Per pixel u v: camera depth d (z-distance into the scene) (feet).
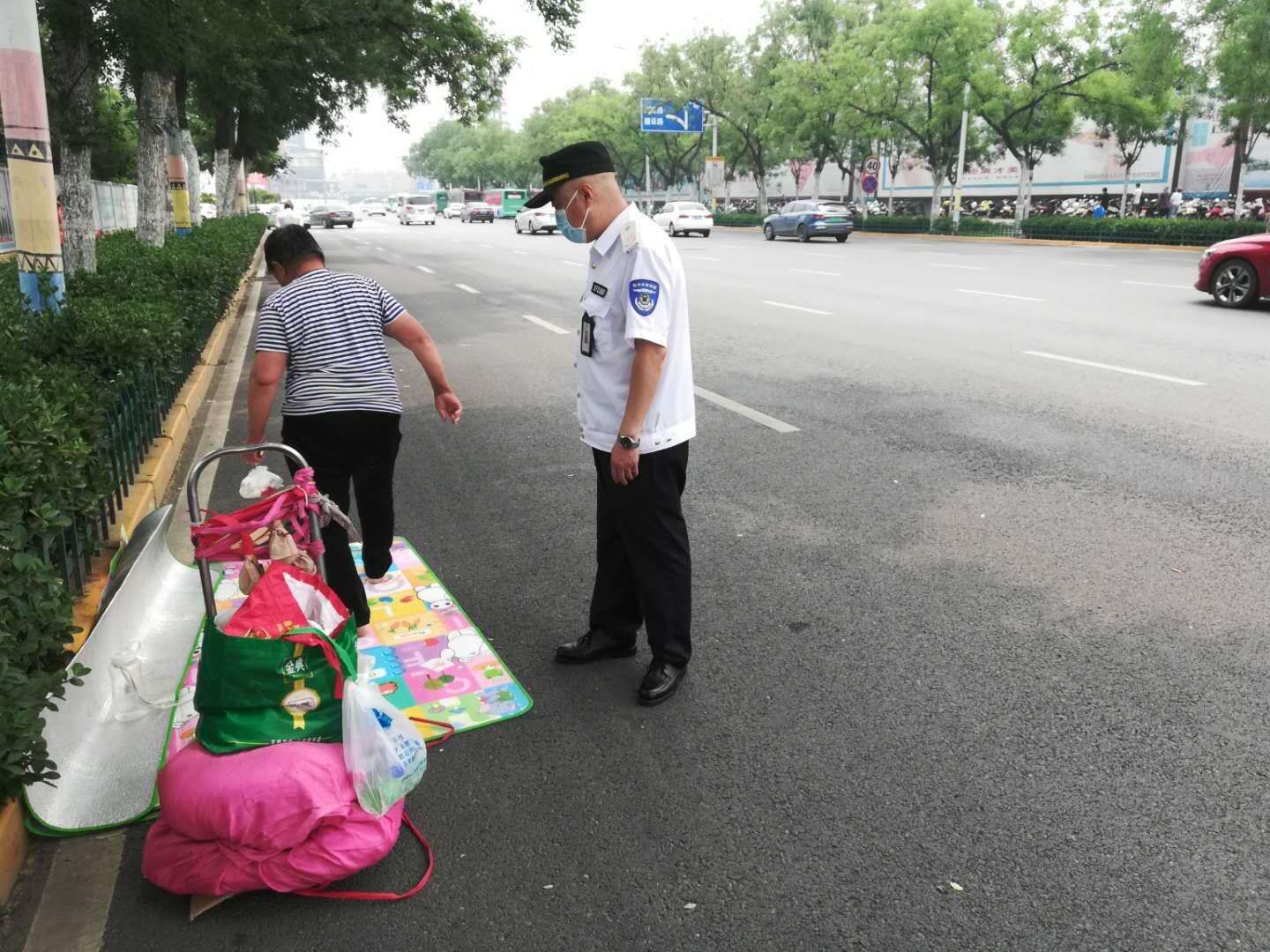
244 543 8.77
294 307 12.04
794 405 25.85
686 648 11.58
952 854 8.64
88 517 13.93
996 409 24.88
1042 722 10.69
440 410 13.05
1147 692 11.26
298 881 8.13
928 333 37.24
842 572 14.83
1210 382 27.22
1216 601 13.55
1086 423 23.17
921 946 7.64
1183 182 139.33
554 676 11.98
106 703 11.16
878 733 10.55
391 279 65.87
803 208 110.22
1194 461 19.94
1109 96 102.83
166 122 47.78
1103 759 9.99
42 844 9.01
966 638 12.65
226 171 98.84
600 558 12.06
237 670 8.21
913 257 79.36
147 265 35.01
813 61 142.41
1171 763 9.90
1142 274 59.67
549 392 28.96
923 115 123.13
